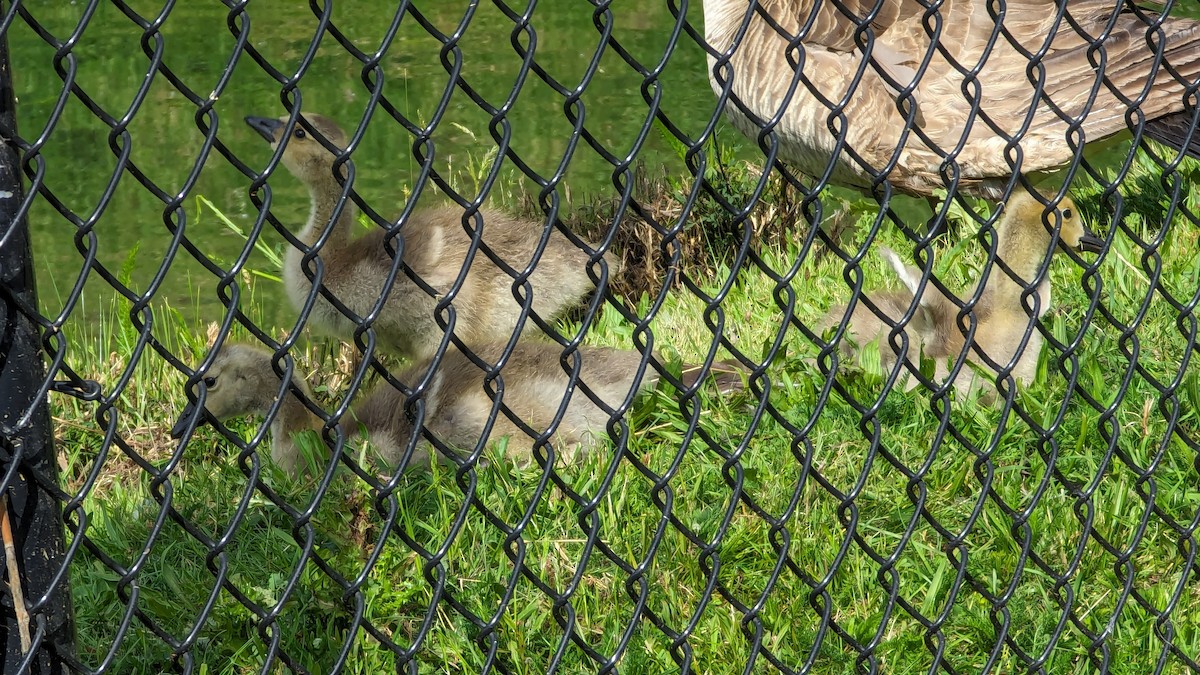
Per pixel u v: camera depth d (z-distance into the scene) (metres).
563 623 2.84
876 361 5.17
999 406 5.05
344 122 10.66
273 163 2.13
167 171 9.95
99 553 2.28
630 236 7.64
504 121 2.31
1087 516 3.37
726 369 5.56
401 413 5.32
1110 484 4.47
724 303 6.48
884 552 4.22
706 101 10.99
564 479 4.70
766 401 2.81
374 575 4.02
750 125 7.76
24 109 10.73
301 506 4.49
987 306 5.43
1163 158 8.05
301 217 9.30
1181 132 6.70
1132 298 5.84
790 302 2.72
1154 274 3.24
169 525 4.48
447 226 6.62
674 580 4.07
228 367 5.32
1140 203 7.25
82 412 5.55
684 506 4.44
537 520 4.40
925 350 5.55
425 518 4.45
